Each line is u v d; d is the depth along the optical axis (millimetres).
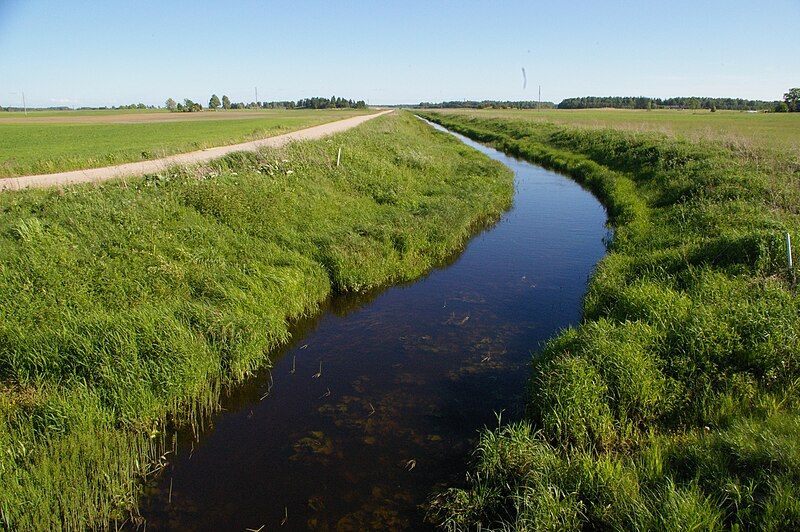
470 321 8969
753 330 6219
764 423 4949
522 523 4234
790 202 11688
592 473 4562
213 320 7438
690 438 5051
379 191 16562
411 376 7207
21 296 7492
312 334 8648
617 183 19203
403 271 11172
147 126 61500
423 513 4785
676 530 3762
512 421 6059
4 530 4352
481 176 21547
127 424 5863
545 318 9016
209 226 11094
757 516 3826
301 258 10633
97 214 10688
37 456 5059
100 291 8109
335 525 4664
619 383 5734
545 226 15719
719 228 10398
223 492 5109
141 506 4945
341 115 99125
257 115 108125
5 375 6227
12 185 14469
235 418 6414
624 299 7852
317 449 5727
